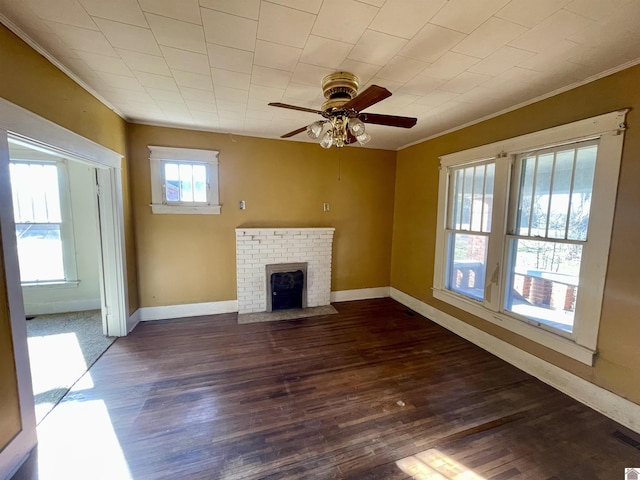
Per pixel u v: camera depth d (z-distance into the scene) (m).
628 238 1.93
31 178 3.63
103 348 2.93
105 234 3.05
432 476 1.56
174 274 3.74
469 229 3.31
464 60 1.88
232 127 3.54
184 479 1.53
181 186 3.67
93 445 1.73
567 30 1.54
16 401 1.60
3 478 1.50
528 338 2.61
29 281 3.73
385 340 3.25
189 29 1.59
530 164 2.63
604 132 2.02
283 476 1.55
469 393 2.30
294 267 4.16
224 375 2.51
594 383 2.12
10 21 1.53
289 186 4.14
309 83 2.27
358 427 1.92
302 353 2.92
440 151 3.68
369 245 4.70
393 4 1.36
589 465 1.65
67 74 2.11
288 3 1.37
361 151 4.49
